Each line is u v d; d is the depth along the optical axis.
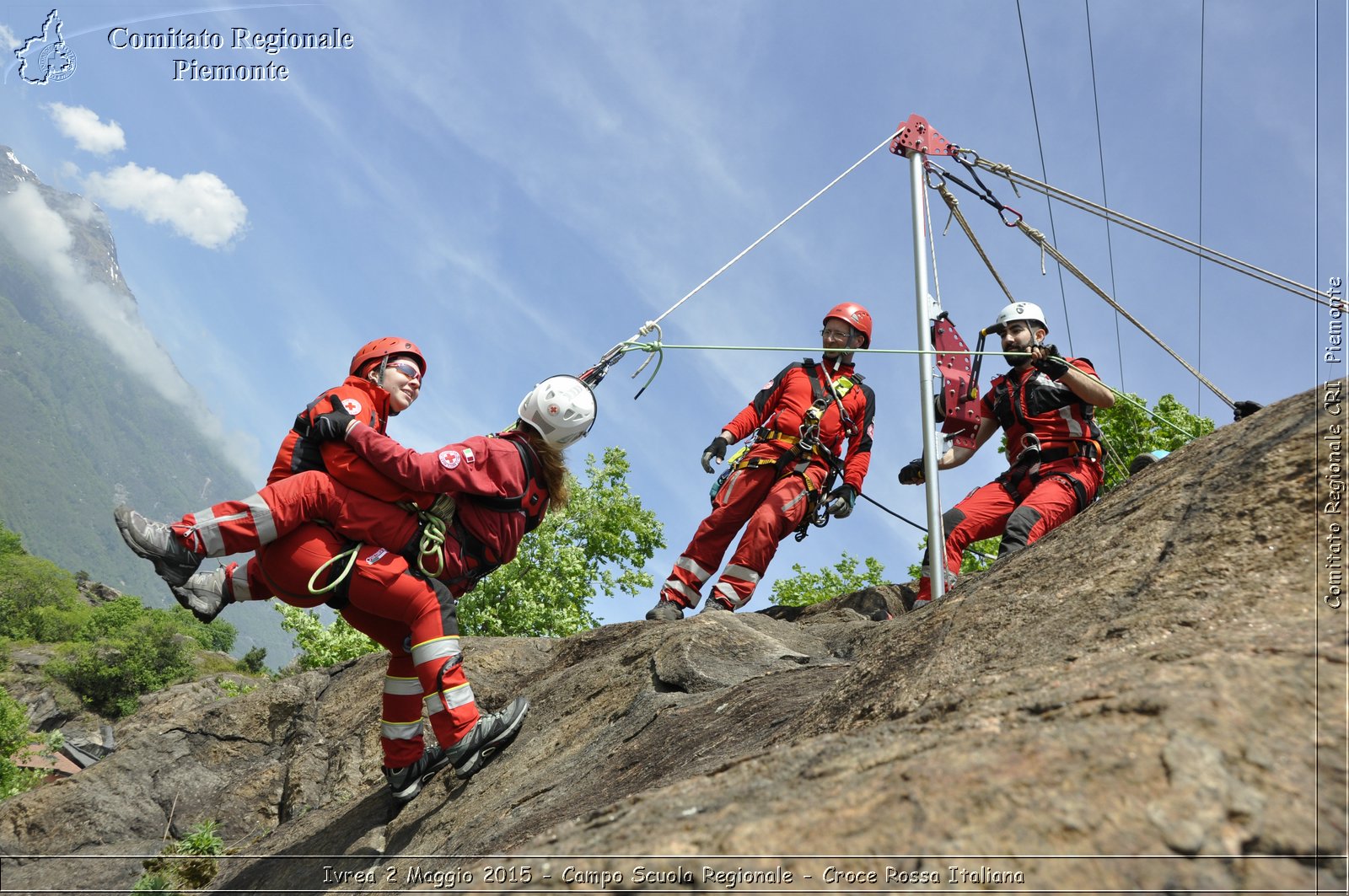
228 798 5.74
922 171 6.81
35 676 81.75
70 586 112.44
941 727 1.77
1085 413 5.88
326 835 4.54
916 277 6.57
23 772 14.69
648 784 3.11
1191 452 2.74
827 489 6.39
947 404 6.21
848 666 3.68
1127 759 1.38
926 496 6.00
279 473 4.00
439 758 4.54
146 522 3.65
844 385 6.46
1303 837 1.23
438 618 4.00
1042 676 1.96
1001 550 5.38
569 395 4.22
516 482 4.08
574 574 20.59
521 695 5.32
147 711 7.30
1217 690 1.50
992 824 1.33
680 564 6.31
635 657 4.58
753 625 5.12
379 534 3.86
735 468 6.42
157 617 99.44
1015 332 6.10
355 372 4.21
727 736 3.28
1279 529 2.11
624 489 22.47
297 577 3.78
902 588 7.23
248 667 98.69
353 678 6.27
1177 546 2.29
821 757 1.85
